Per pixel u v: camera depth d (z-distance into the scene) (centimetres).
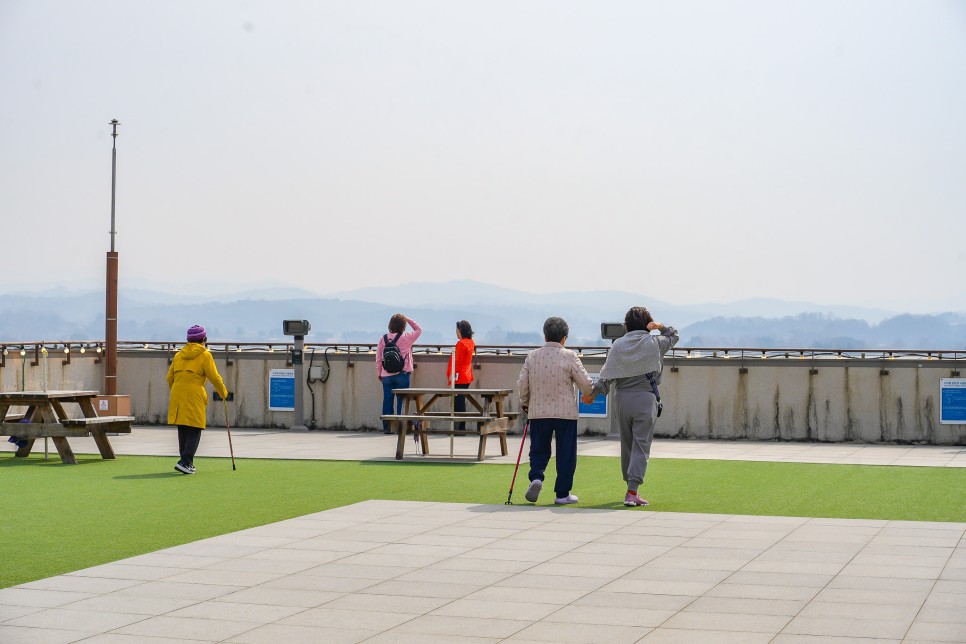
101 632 651
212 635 643
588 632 641
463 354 1894
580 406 1945
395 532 965
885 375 1830
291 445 1780
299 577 788
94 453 1656
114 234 2055
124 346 2266
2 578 796
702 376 1897
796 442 1853
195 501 1166
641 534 952
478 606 703
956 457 1609
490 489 1266
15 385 1970
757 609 691
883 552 866
